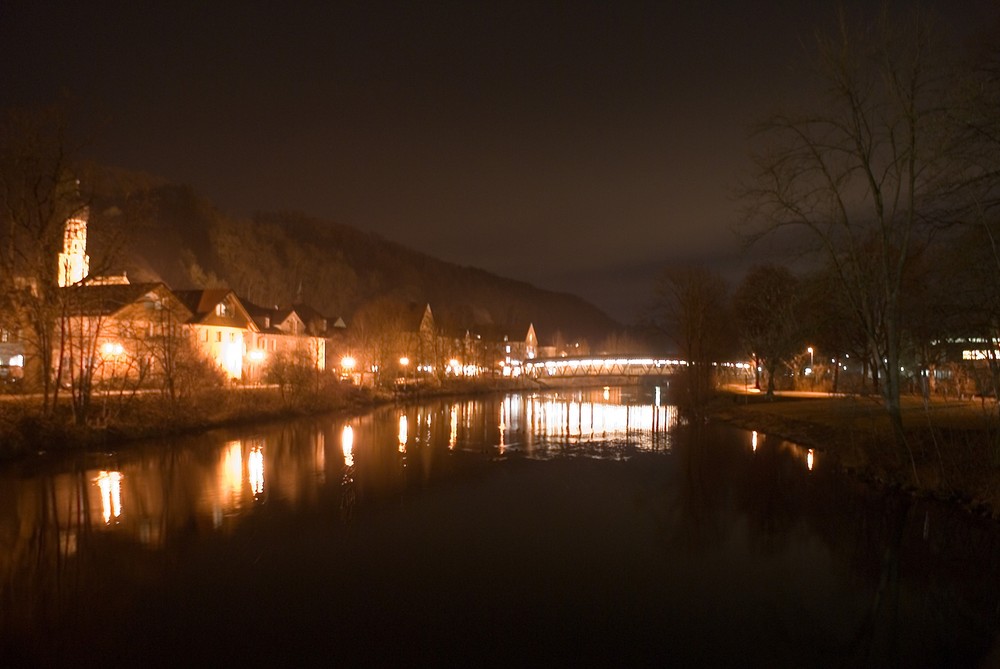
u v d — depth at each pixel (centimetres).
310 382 5900
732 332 6675
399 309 10119
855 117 2231
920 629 1364
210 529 2033
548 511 2320
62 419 3619
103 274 3788
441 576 1648
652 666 1194
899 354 2548
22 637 1277
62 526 2044
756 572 1706
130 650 1226
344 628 1337
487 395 9625
